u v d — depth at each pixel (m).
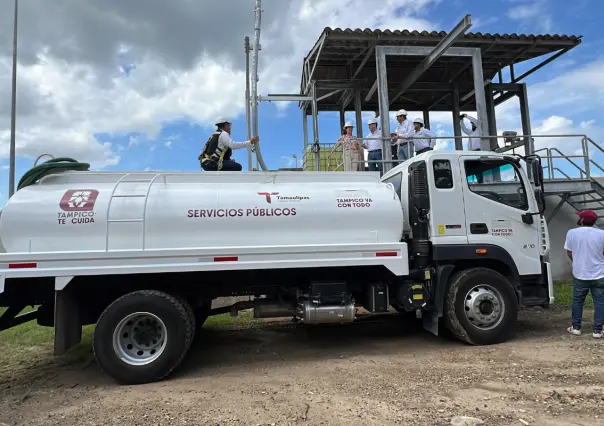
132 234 4.82
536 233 5.98
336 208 5.26
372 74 12.35
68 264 4.62
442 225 5.66
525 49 11.05
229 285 5.63
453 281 5.60
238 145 6.41
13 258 4.54
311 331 6.96
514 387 4.07
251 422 3.52
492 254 5.71
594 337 5.85
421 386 4.19
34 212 4.71
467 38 10.21
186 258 4.82
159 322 4.76
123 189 4.99
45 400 4.30
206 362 5.42
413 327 6.98
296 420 3.52
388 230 5.37
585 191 9.79
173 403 4.04
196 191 5.10
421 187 5.74
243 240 5.03
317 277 5.69
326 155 10.48
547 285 5.93
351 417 3.53
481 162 5.95
